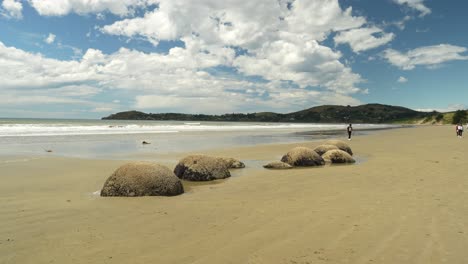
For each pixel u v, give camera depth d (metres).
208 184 9.41
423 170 10.74
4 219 5.87
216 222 5.62
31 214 6.18
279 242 4.66
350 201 6.92
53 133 31.77
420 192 7.58
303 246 4.50
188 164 10.24
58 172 11.50
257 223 5.53
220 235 4.97
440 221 5.45
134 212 6.30
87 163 13.76
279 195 7.69
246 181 9.74
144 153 17.91
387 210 6.16
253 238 4.82
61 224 5.58
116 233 5.11
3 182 9.68
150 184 7.79
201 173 10.01
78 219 5.86
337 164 13.61
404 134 40.69
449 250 4.28
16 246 4.62
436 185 8.30
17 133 30.61
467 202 6.60
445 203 6.56
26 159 14.80
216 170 10.27
